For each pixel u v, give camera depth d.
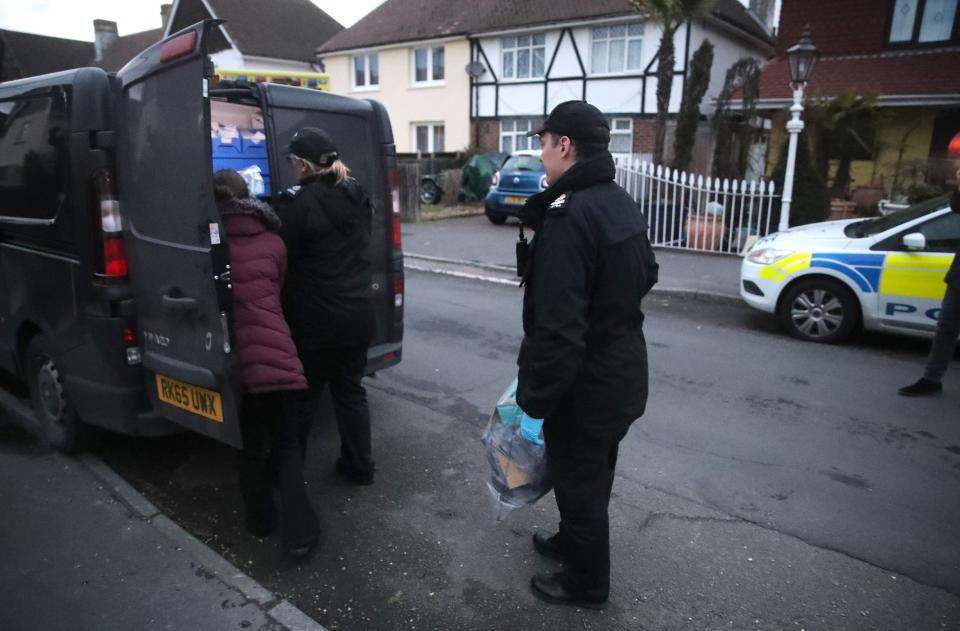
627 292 2.36
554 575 2.84
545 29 21.30
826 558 3.13
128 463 3.94
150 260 3.03
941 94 13.20
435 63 24.67
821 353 6.27
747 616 2.74
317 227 3.12
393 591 2.86
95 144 3.14
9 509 3.41
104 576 2.90
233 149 4.05
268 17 30.50
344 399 3.60
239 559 3.07
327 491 3.66
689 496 3.67
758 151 16.52
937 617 2.75
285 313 3.25
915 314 6.12
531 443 2.63
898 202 12.59
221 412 2.87
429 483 3.75
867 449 4.25
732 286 8.55
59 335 3.58
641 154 18.78
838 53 15.39
